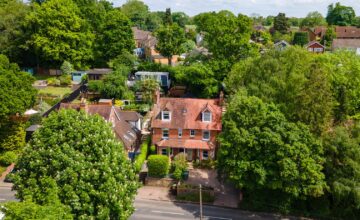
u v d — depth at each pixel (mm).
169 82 91688
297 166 40656
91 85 81312
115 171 33344
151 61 107625
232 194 48500
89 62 106250
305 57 53500
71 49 98500
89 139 33969
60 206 28641
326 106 44438
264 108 44219
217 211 44781
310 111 44688
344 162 40781
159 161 50031
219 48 79938
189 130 55688
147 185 50688
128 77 93062
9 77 53844
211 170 54438
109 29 103250
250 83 52781
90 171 31953
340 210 44094
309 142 41562
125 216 32219
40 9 95375
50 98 80875
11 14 99688
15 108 52188
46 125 35156
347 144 40625
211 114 55250
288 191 40719
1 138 54812
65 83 93125
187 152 56031
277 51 55688
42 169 32219
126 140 54906
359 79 54094
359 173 39531
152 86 80062
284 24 183000
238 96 48250
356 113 54656
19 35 98938
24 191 31016
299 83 48719
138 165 50312
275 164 41344
